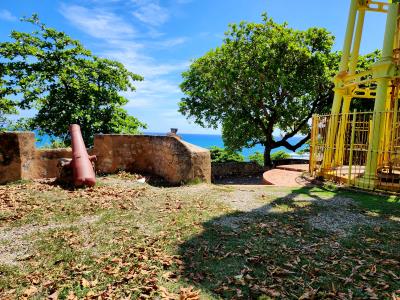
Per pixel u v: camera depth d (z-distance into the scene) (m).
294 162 23.12
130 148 11.34
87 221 5.17
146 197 6.98
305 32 20.59
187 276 3.24
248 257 3.67
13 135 8.73
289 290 2.96
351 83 8.99
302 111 20.34
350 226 4.81
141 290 2.96
